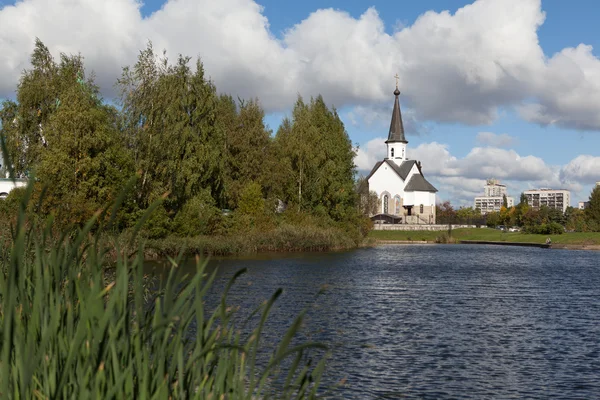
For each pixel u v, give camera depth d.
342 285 26.42
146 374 3.28
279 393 9.14
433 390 10.50
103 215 3.44
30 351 2.85
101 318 3.14
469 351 13.48
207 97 46.69
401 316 18.08
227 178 54.66
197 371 3.67
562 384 10.98
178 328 3.61
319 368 4.23
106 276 7.66
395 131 122.94
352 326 16.16
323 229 56.22
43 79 48.16
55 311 3.25
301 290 23.77
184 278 3.68
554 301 22.25
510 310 19.77
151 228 37.72
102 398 3.14
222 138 50.94
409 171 120.75
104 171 38.31
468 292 24.86
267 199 56.72
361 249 61.72
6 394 2.78
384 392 10.29
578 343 14.48
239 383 3.77
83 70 50.75
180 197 44.44
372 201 115.88
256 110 57.88
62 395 3.16
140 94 43.66
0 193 42.53
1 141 2.66
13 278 2.75
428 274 33.53
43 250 3.54
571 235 87.31
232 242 45.69
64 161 36.38
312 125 59.22
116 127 44.97
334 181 59.06
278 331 14.74
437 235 101.56
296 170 58.34
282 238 51.19
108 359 3.25
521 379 11.27
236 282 26.06
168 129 42.75
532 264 43.44
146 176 41.22
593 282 29.72
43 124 46.38
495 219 149.50
